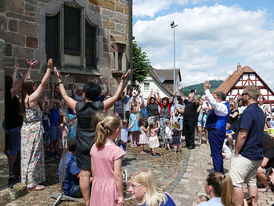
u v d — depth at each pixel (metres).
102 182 2.73
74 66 8.51
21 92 4.41
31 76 7.25
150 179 2.38
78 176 4.12
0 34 4.23
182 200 4.34
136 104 9.61
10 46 6.79
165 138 9.27
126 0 10.57
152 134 7.81
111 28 9.87
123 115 9.37
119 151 2.69
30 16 7.25
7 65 6.72
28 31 7.20
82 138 3.52
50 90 7.66
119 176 2.64
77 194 4.21
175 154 8.16
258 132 3.57
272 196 4.66
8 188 4.05
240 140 3.58
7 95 4.45
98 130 2.75
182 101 11.45
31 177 4.38
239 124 3.66
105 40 9.61
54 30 8.00
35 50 7.38
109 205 2.68
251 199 2.94
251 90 3.67
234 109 8.89
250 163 3.57
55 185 4.70
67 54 8.31
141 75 26.42
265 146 4.34
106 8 9.63
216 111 5.31
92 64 9.24
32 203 3.89
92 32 9.24
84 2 8.68
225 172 6.18
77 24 8.62
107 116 2.79
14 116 4.45
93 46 9.28
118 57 10.00
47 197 4.14
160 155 7.96
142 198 2.39
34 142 4.43
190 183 5.24
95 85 3.64
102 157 2.72
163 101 9.55
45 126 6.57
